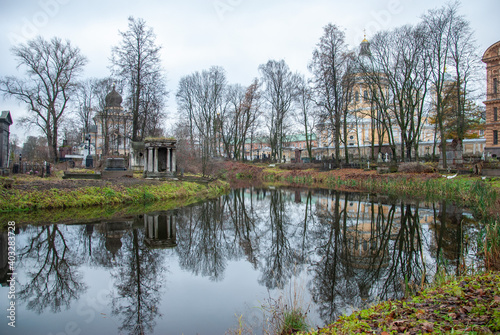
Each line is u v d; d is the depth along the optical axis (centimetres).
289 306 646
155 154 2741
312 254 1111
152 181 2402
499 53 4203
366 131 6088
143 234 1273
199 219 1664
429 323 420
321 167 4288
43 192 1675
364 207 2098
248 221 1716
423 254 1062
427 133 5866
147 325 603
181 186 2466
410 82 3594
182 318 635
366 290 780
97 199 1805
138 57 3312
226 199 2542
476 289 571
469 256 995
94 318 631
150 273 887
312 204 2311
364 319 494
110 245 1103
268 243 1261
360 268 952
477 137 5522
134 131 3403
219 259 1041
